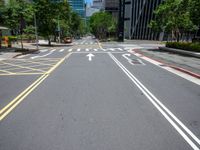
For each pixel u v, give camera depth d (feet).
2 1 119.65
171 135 20.35
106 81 44.01
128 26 357.82
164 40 246.68
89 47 156.66
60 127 22.09
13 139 19.67
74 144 18.67
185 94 34.55
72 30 354.74
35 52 116.67
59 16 191.42
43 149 17.93
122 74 51.98
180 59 79.92
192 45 96.73
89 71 56.49
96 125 22.53
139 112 26.37
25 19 120.26
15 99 32.12
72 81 44.11
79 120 23.88
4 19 116.67
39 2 171.32
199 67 60.49
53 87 39.14
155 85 40.70
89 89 37.52
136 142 18.99
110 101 30.78
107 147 18.15
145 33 290.76
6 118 24.72
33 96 33.55
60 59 84.02
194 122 23.40
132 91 36.24
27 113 26.21
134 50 124.77
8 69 61.16
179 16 111.55
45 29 173.88
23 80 45.91
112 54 103.50
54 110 27.14
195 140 19.43
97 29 353.92
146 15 285.43
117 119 24.14
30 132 21.04
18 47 145.59
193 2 97.19
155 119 24.18
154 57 86.84
